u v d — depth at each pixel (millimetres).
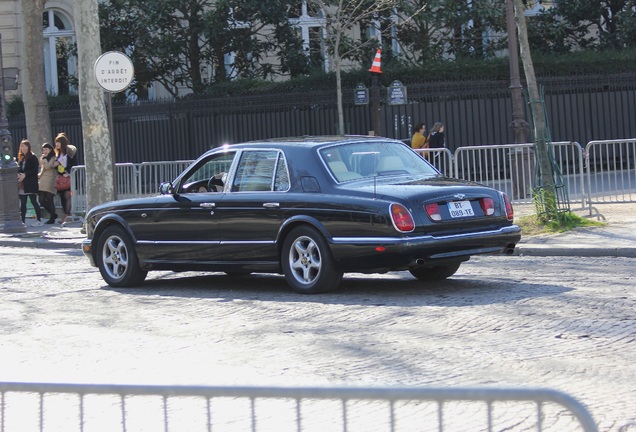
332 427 6289
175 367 8258
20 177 23328
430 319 9609
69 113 30047
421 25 30125
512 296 10680
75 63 35250
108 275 13227
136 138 29562
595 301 10125
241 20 30141
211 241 12070
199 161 12461
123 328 10164
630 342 8258
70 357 8906
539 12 31344
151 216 12625
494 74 27422
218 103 28250
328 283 11250
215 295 11992
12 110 31922
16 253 18547
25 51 27141
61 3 35031
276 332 9461
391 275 12945
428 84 26719
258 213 11625
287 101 27484
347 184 11219
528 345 8312
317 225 11141
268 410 6758
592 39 31281
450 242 10820
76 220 23172
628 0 30609
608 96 27547
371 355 8250
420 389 3332
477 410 6527
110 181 21203
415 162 12055
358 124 27000
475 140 26859
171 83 31797
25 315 11305
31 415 7016
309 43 31609
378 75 25922
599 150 19109
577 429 5996
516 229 11500
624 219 16719
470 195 11180
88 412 6969
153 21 29359
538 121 16609
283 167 11625
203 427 6410
